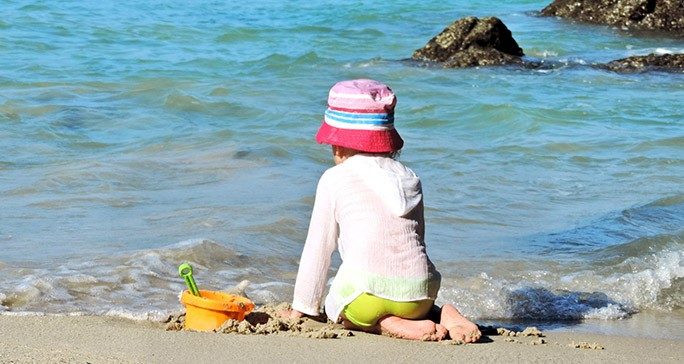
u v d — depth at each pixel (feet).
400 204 20.13
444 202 34.83
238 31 88.28
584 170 41.27
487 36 77.36
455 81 67.82
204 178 36.91
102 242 28.50
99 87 59.00
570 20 102.94
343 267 20.12
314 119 50.34
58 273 25.23
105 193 34.27
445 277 26.45
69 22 84.84
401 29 96.12
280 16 99.76
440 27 98.12
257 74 68.64
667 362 19.22
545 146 45.83
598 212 34.27
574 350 19.49
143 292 24.20
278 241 29.35
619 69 74.59
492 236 31.01
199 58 73.67
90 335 18.94
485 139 48.03
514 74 71.51
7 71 63.46
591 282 26.37
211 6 102.63
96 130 46.24
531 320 23.35
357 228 20.06
